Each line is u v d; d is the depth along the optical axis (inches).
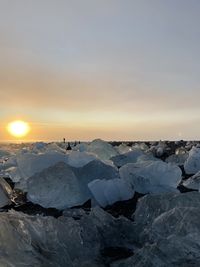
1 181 294.7
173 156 560.7
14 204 269.4
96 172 291.6
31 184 272.5
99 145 534.3
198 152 452.8
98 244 157.5
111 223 170.2
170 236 140.3
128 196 271.1
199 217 147.2
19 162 334.0
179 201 187.3
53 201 259.9
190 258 131.6
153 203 192.4
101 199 257.9
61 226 151.5
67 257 136.1
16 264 116.7
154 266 129.6
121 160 449.4
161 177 295.4
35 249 131.0
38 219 150.6
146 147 932.6
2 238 123.0
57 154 339.0
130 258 138.8
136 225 172.9
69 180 265.3
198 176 325.1
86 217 171.9
